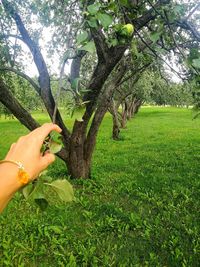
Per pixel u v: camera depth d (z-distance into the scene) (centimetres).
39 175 107
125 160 1336
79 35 131
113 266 513
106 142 1941
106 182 980
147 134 2352
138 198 833
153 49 202
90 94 819
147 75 2156
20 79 1129
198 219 690
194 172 1111
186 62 153
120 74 989
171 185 945
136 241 596
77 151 989
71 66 919
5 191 89
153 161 1315
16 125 3522
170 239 596
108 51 745
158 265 509
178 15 194
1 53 874
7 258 532
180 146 1723
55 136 104
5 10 778
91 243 587
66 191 106
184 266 500
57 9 491
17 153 94
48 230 629
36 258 541
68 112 132
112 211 734
